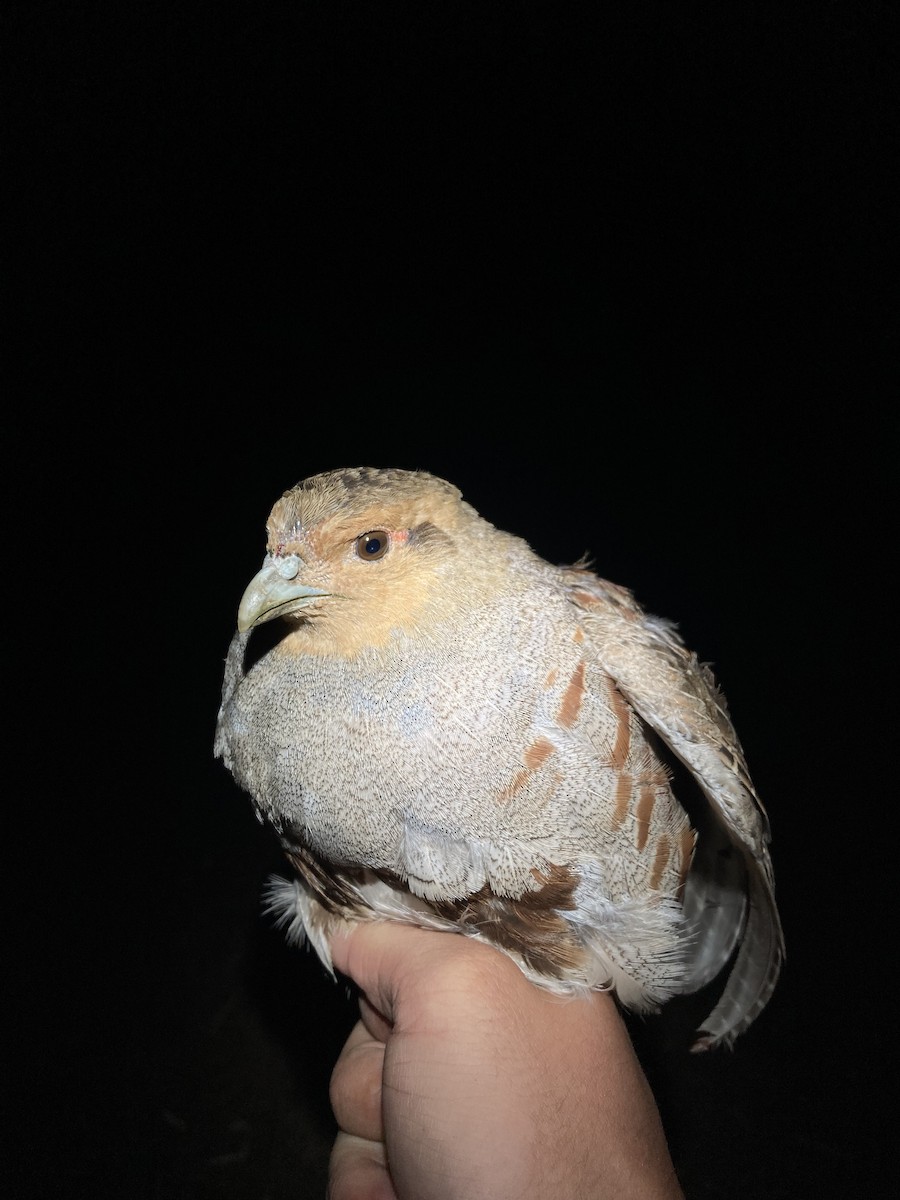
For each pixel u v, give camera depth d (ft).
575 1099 0.54
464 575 0.56
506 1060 0.54
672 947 0.60
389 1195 0.64
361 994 0.71
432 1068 0.54
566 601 0.59
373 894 0.61
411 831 0.55
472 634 0.55
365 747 0.55
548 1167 0.52
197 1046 1.09
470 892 0.55
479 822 0.54
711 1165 0.96
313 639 0.58
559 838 0.54
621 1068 0.57
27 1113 1.03
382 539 0.55
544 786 0.54
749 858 0.61
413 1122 0.54
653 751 0.60
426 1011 0.55
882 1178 0.95
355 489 0.56
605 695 0.56
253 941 1.20
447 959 0.57
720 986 1.06
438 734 0.54
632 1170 0.54
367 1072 0.69
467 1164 0.52
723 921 0.72
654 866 0.58
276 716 0.59
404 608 0.55
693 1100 1.01
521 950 0.58
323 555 0.55
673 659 0.61
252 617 0.54
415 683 0.55
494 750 0.54
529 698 0.54
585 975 0.59
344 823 0.56
